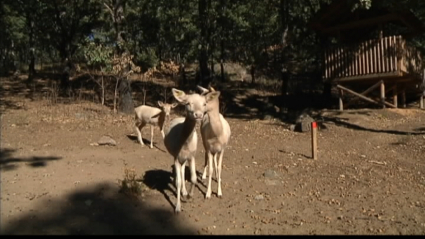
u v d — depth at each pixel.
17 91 20.92
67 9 22.59
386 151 11.38
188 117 6.35
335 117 15.76
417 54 18.00
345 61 17.53
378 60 16.62
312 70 32.00
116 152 10.39
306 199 7.57
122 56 16.19
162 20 25.14
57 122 13.63
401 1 14.84
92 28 24.22
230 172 9.06
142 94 21.58
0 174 8.03
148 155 10.23
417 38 22.28
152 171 8.74
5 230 5.73
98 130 12.86
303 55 26.69
